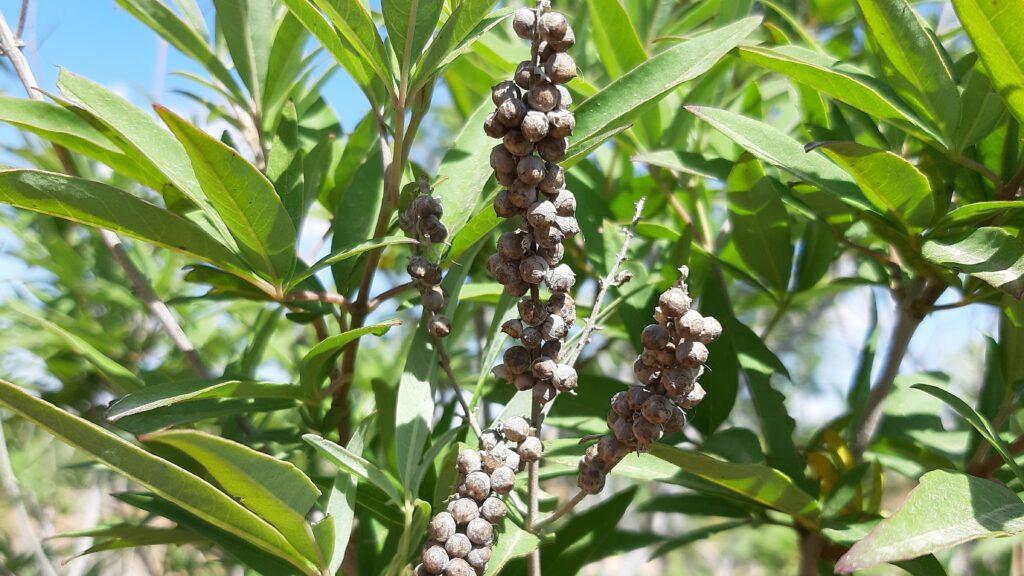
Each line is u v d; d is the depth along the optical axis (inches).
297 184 8.1
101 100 6.9
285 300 7.8
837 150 6.4
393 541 8.4
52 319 12.2
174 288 14.1
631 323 9.1
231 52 9.4
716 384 9.1
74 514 16.7
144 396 6.4
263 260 6.9
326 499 8.6
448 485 6.9
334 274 8.3
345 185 10.0
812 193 8.4
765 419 8.8
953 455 9.5
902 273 9.1
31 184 6.0
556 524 9.0
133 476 5.4
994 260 6.5
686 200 11.8
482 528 5.7
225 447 5.2
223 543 6.8
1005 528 5.1
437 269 6.7
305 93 10.4
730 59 9.5
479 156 8.0
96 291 13.2
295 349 14.0
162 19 9.3
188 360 8.6
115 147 7.6
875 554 5.0
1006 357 8.2
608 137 6.6
